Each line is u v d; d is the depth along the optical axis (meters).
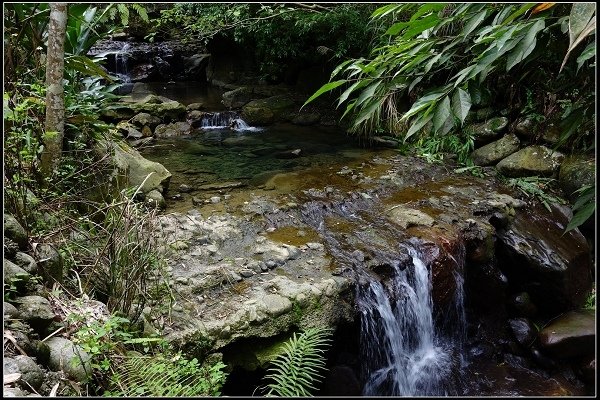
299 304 2.50
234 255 2.89
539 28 1.29
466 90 1.53
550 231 3.67
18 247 1.94
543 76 3.89
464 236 3.34
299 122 6.22
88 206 2.58
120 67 8.77
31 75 2.80
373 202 3.74
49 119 2.50
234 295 2.52
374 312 2.74
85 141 2.90
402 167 4.46
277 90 7.04
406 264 2.98
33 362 1.47
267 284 2.62
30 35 2.74
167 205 3.47
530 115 4.39
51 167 2.51
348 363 2.71
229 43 8.08
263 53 7.30
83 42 3.05
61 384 1.54
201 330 2.23
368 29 5.27
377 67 1.72
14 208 2.11
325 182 4.05
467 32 1.41
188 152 5.00
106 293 2.13
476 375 3.08
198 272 2.65
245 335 2.32
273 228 3.27
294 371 1.84
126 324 2.00
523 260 3.45
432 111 1.55
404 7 1.52
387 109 4.95
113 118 5.73
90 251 2.19
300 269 2.81
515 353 3.27
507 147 4.43
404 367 2.95
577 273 3.47
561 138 1.71
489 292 3.44
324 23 5.74
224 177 4.17
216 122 6.23
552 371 3.12
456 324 3.30
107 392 1.58
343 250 3.04
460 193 3.94
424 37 1.61
